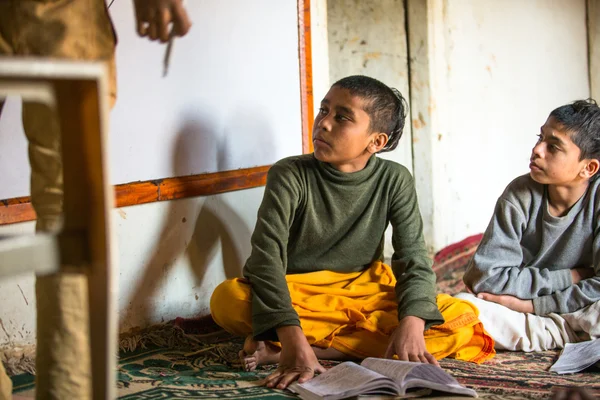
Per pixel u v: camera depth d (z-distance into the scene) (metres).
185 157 2.85
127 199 2.63
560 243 2.76
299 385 2.02
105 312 1.16
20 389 2.14
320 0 3.56
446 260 4.57
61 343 1.45
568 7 5.91
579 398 1.63
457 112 4.76
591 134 2.59
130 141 2.65
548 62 5.68
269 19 3.19
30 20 1.57
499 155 5.20
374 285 2.59
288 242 2.63
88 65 1.08
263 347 2.37
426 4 4.44
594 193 2.70
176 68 2.80
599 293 2.63
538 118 5.60
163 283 2.80
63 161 1.15
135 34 2.64
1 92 1.08
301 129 3.40
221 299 2.45
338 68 4.65
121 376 2.26
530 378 2.21
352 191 2.55
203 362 2.45
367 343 2.43
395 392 1.96
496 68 5.12
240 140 3.09
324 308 2.46
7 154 2.31
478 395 2.00
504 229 2.76
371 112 2.46
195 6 2.86
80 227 1.16
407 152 4.60
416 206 2.65
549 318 2.65
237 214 3.09
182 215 2.85
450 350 2.45
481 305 2.66
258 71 3.15
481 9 4.95
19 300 2.39
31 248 1.13
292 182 2.50
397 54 4.54
